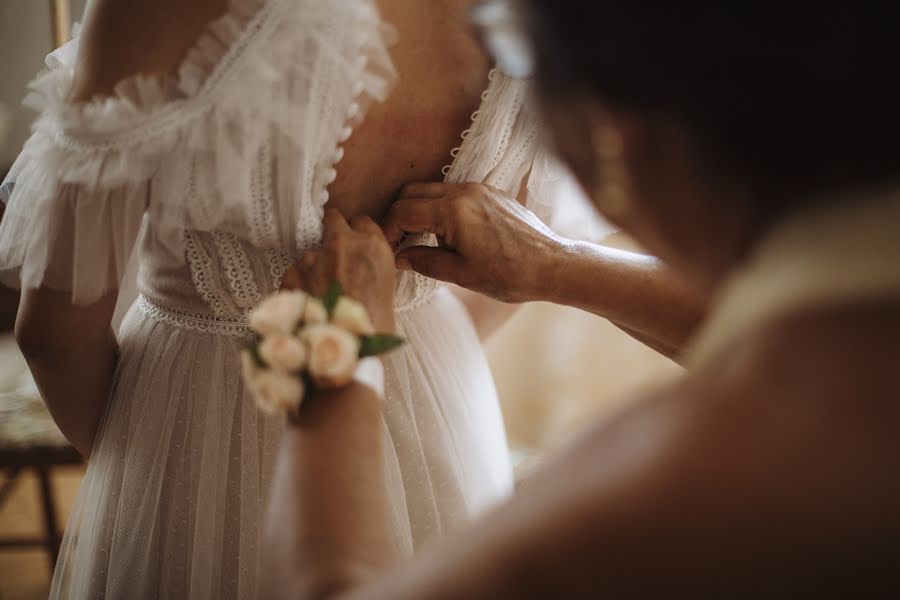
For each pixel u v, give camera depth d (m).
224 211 0.88
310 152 0.88
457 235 0.95
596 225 1.14
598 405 2.66
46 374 0.98
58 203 0.87
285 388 0.74
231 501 1.00
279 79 0.85
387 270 0.89
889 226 0.50
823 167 0.51
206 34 0.83
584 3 0.53
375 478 0.70
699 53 0.51
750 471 0.49
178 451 0.99
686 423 0.51
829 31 0.50
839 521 0.48
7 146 2.64
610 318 1.02
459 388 1.08
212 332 0.98
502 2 0.61
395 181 0.97
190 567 1.00
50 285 0.91
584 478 0.52
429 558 0.53
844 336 0.50
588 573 0.50
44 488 1.83
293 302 0.78
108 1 0.83
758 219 0.53
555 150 0.60
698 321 0.98
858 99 0.50
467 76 0.93
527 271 0.97
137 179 0.86
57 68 0.93
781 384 0.50
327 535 0.64
